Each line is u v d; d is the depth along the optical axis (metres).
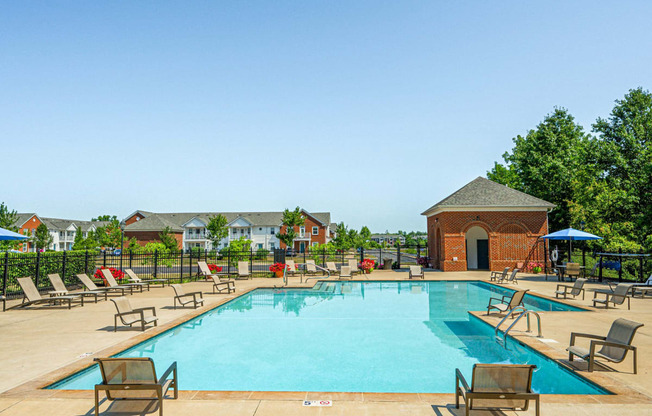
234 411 5.77
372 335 11.51
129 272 20.19
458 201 30.14
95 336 10.38
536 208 29.61
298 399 6.21
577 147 41.38
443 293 20.12
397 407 5.92
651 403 6.00
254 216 77.44
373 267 30.59
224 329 12.24
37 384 6.80
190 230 75.19
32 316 13.27
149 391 5.55
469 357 9.34
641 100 39.09
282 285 22.02
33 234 77.94
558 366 8.14
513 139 50.41
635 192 36.81
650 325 11.48
